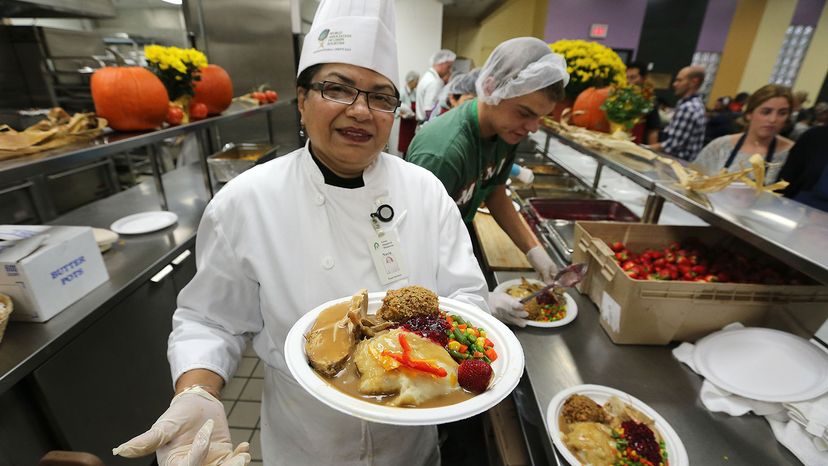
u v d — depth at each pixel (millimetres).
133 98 1497
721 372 1094
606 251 1315
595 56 2201
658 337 1245
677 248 1541
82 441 1297
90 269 1394
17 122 2553
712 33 5215
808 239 949
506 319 1345
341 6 793
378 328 703
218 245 852
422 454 1166
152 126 1616
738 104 3535
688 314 1192
